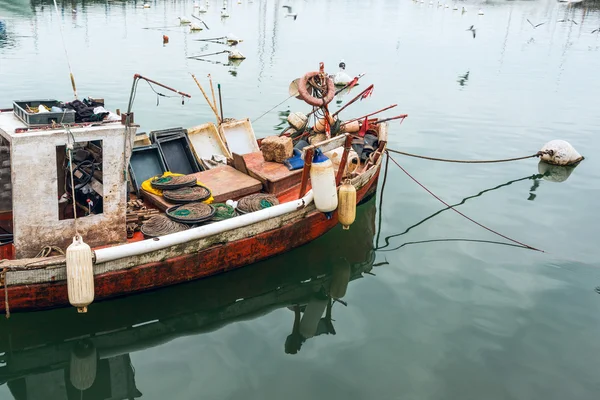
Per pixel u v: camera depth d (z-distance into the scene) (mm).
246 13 50062
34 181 6371
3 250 6727
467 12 59062
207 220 7926
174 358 6797
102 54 25859
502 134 16969
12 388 6316
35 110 6996
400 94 21406
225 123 11461
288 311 8078
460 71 26562
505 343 7133
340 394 6133
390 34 38875
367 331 7379
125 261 6941
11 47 26141
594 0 76812
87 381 6379
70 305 6887
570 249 9875
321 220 9289
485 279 8773
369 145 11734
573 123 18516
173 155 10344
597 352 7008
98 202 7480
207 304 8141
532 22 50688
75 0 49406
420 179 13195
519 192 12625
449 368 6617
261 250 8422
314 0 69688
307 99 10742
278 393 6113
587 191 12820
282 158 9914
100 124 6809
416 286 8555
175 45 29875
